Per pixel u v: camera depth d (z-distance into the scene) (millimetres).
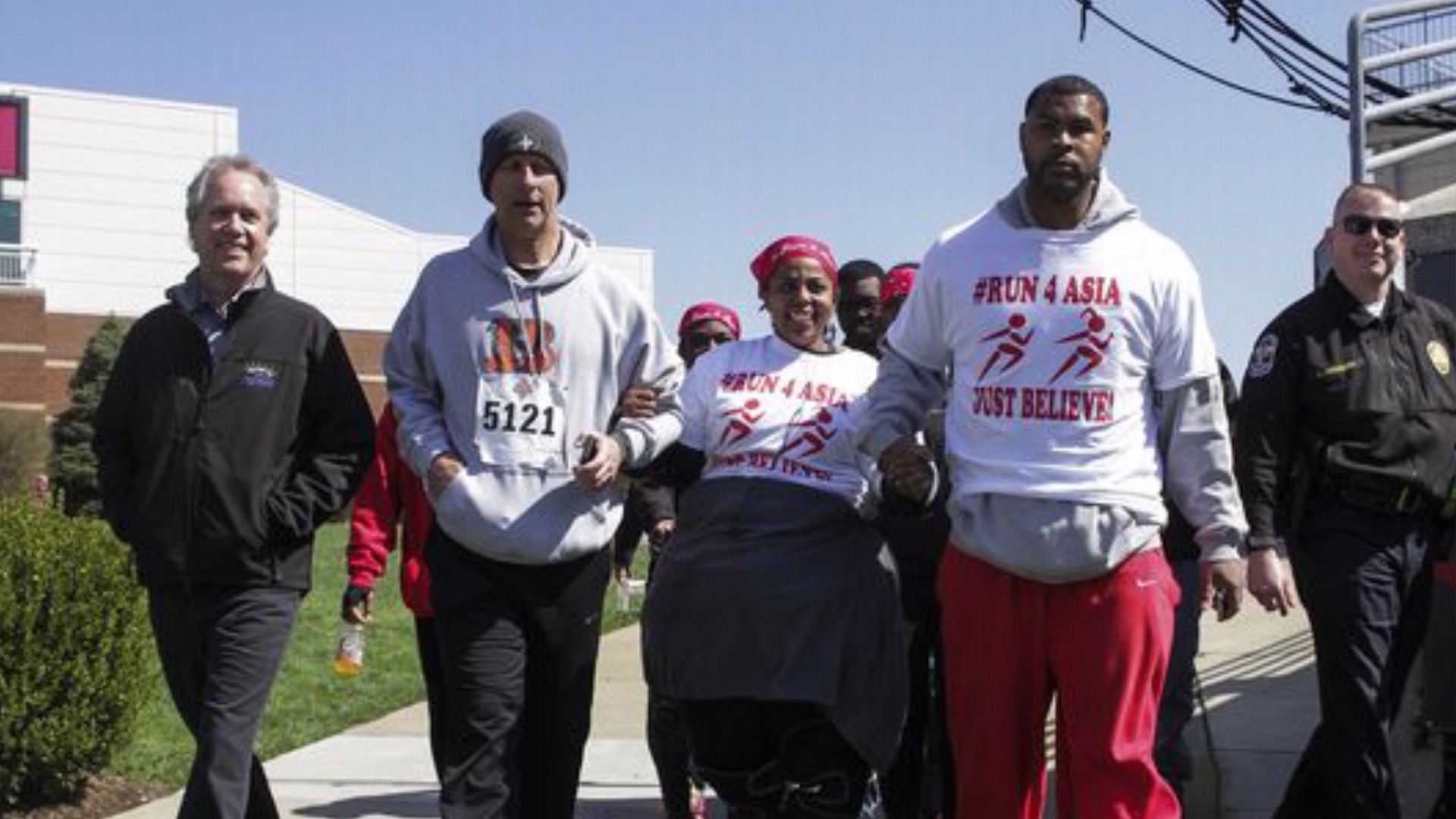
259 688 5176
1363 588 5273
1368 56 10766
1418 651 5492
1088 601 4164
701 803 6820
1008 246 4199
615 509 4980
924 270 4359
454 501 4758
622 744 9281
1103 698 4148
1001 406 4172
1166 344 4180
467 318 4879
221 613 5199
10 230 60469
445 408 4922
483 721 4766
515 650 4832
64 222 61469
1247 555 5297
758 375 5070
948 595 4348
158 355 5270
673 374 5031
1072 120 4109
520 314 4855
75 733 7195
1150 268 4156
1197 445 4207
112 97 62281
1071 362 4117
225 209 5242
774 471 4914
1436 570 5488
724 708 4824
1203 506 4219
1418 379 5371
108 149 62219
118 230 62312
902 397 4461
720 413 5027
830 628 4766
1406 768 6316
